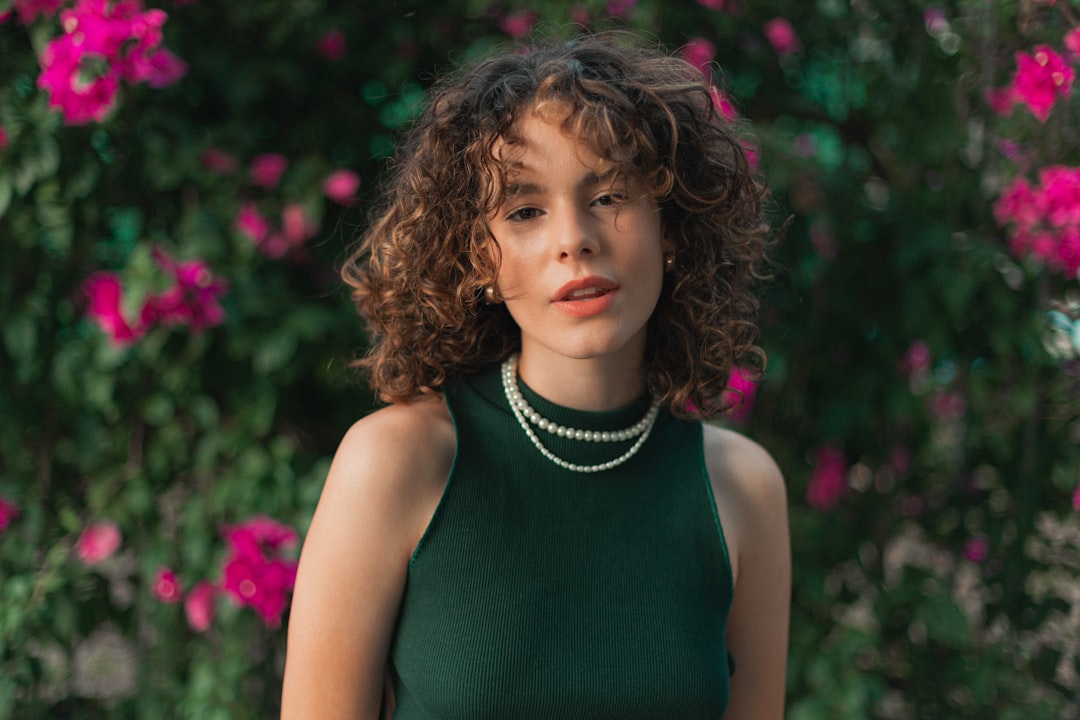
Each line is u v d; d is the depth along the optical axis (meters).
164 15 1.91
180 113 2.18
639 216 1.03
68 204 2.03
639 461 1.17
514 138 1.00
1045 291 2.22
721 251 1.22
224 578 2.00
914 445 2.45
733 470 1.25
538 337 1.05
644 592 1.11
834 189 2.28
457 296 1.11
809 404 2.43
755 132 2.20
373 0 2.28
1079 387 2.29
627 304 1.03
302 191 2.13
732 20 2.28
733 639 1.28
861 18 2.38
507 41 2.28
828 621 2.35
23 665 2.10
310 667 1.05
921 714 2.38
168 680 2.18
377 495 1.06
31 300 2.09
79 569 2.16
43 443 2.19
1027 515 2.32
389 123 2.34
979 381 2.33
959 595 2.48
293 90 2.19
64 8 1.93
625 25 2.21
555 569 1.09
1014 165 2.21
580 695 1.05
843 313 2.37
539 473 1.12
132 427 2.17
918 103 2.33
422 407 1.15
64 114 1.95
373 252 1.28
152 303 1.97
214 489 2.13
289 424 2.27
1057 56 2.01
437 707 1.05
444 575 1.07
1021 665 2.37
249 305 2.09
